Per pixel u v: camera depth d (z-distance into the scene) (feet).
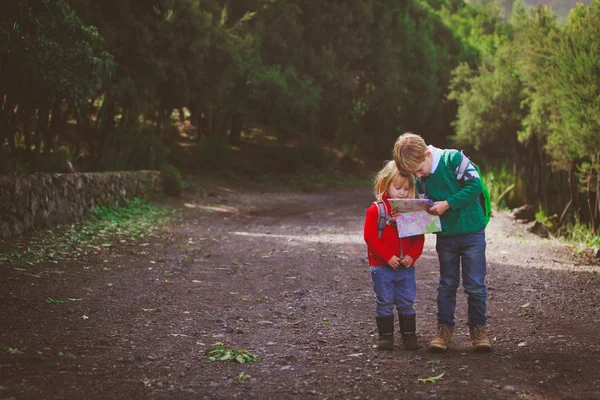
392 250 14.32
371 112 133.90
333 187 98.37
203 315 18.15
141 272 24.97
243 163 98.48
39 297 19.16
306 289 22.44
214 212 57.00
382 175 14.47
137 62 65.36
